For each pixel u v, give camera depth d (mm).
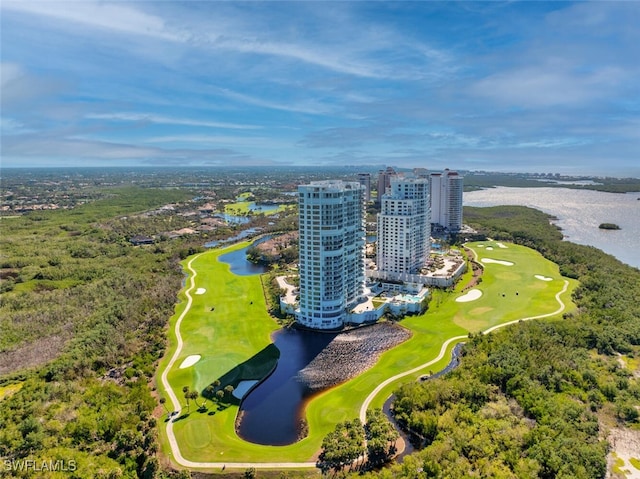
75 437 108500
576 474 93625
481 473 95188
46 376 141375
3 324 179500
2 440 103562
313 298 181875
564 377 135625
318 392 136375
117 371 149625
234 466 103500
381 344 167625
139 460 105062
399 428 117312
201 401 130750
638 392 127312
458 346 163875
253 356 159125
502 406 119125
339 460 101812
